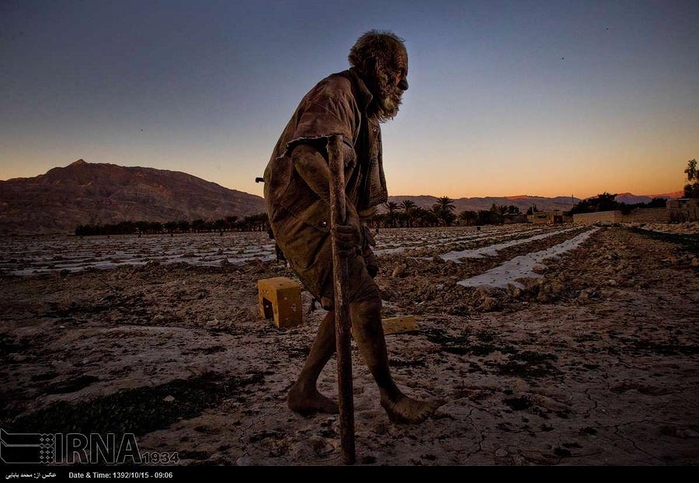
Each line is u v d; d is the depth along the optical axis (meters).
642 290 6.72
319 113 1.67
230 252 20.41
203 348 3.82
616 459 1.77
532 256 14.95
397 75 2.07
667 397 2.50
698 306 5.38
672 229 35.28
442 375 2.98
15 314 5.84
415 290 7.51
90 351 3.72
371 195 2.12
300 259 1.88
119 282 9.34
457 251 17.69
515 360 3.35
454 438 1.98
